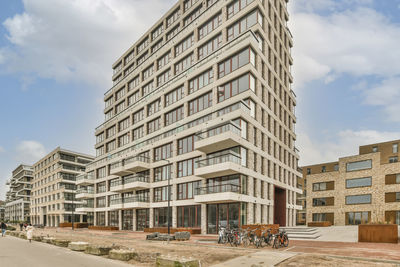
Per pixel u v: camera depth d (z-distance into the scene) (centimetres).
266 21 3709
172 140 4031
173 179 3928
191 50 4150
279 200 4188
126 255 1474
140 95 5291
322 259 1368
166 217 4012
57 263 1391
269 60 3872
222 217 3162
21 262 1423
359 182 4800
